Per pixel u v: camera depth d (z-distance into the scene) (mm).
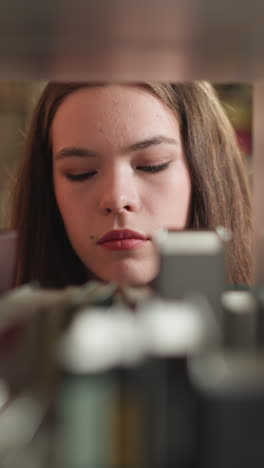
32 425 315
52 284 1159
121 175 962
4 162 1720
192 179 1049
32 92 1332
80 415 282
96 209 977
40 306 410
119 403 283
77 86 970
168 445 284
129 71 647
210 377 258
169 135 990
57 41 534
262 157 755
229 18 463
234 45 544
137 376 283
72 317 385
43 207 1153
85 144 966
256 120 755
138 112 967
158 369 284
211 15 458
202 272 389
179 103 1011
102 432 284
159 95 976
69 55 582
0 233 538
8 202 1347
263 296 406
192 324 296
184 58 591
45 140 1104
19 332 363
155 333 287
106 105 965
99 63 612
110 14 460
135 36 519
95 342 280
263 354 286
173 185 998
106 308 406
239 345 387
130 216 963
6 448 304
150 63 611
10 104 2041
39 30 500
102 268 991
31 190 1154
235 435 255
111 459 285
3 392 335
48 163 1124
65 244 1166
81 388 280
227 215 1133
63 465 287
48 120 1059
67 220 1016
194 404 264
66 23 483
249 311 387
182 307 318
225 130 1148
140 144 962
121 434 284
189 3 436
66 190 999
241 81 703
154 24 484
